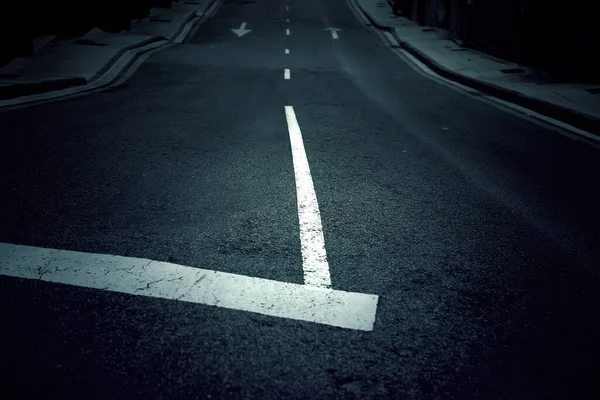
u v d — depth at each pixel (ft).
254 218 11.09
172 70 44.55
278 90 34.71
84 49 50.26
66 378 5.78
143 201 11.93
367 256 9.41
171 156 16.26
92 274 8.19
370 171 15.52
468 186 14.47
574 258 9.80
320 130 21.72
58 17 54.19
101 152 16.47
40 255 8.80
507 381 6.05
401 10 100.78
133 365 6.05
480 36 58.90
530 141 21.63
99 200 11.89
